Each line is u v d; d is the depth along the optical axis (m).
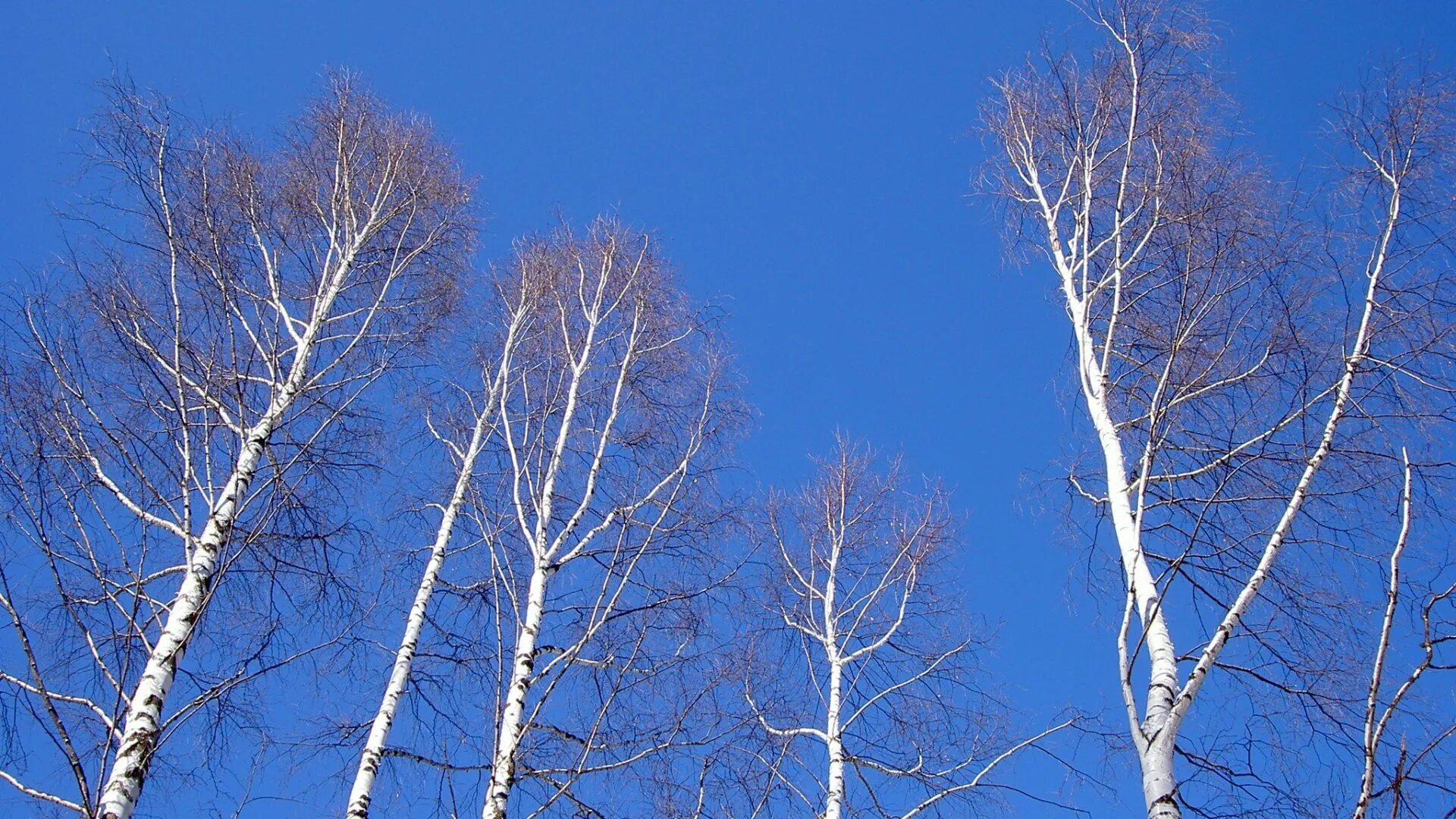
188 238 8.62
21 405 6.93
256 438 8.08
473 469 9.91
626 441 10.15
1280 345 6.78
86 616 6.94
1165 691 5.45
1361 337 6.64
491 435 10.11
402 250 10.80
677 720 7.92
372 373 9.48
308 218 10.51
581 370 10.48
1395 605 4.64
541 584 8.60
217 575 6.74
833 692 9.46
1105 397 7.30
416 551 9.38
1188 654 5.79
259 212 9.88
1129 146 8.32
